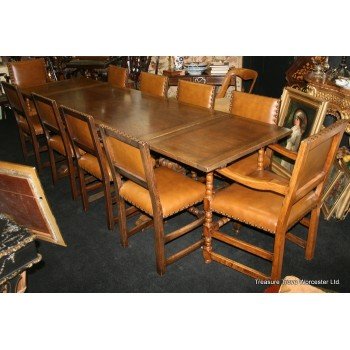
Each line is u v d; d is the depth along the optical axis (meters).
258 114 2.40
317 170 1.76
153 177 1.76
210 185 1.90
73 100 2.88
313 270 2.04
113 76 3.57
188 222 2.54
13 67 3.74
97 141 2.12
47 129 2.79
